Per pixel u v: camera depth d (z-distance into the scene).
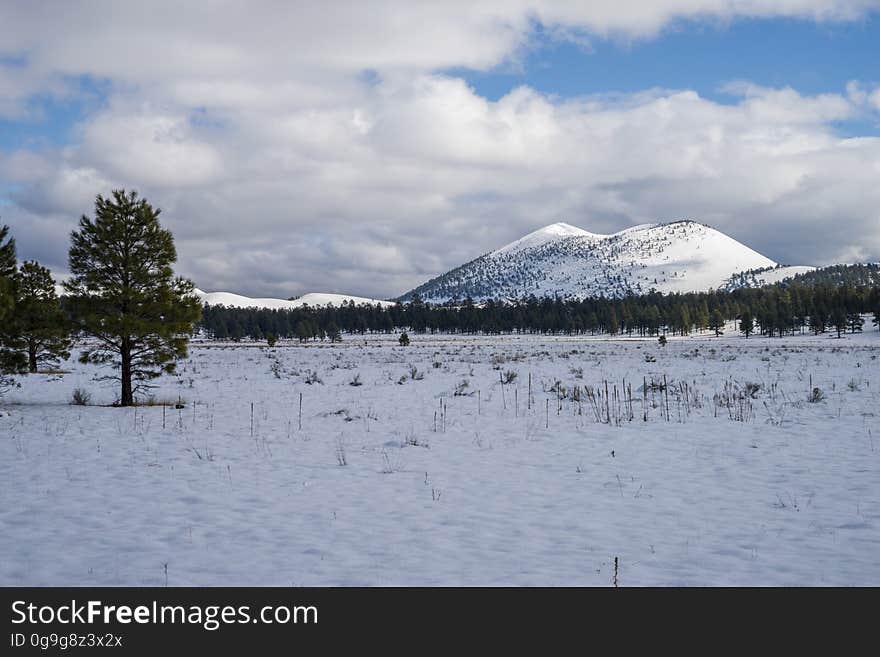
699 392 22.38
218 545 7.58
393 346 96.69
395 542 7.66
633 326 187.25
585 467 11.65
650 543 7.57
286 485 10.43
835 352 51.91
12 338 21.50
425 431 15.68
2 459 12.51
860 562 6.90
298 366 43.91
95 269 21.80
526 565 6.91
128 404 21.98
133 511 8.98
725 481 10.47
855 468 11.08
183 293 22.78
